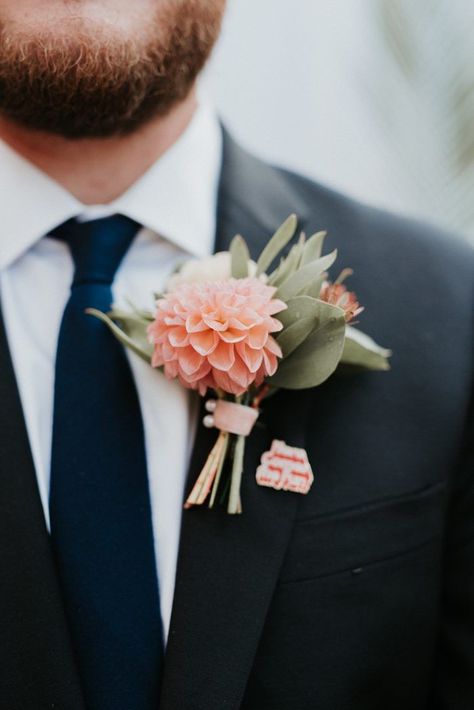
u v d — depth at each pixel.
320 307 0.50
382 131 1.33
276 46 1.47
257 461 0.55
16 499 0.53
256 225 0.61
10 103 0.55
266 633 0.55
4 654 0.52
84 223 0.59
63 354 0.56
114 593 0.53
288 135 1.49
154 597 0.53
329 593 0.56
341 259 0.63
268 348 0.50
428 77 1.28
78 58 0.52
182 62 0.56
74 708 0.51
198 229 0.60
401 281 0.63
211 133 0.63
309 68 1.48
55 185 0.59
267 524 0.55
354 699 0.56
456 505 0.61
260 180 0.64
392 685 0.58
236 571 0.54
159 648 0.53
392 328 0.61
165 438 0.56
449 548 0.62
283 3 1.46
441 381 0.61
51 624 0.52
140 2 0.53
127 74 0.54
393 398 0.60
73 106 0.55
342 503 0.57
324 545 0.56
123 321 0.55
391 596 0.57
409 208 1.31
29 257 0.59
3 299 0.58
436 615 0.60
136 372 0.57
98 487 0.54
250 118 1.49
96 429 0.55
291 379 0.52
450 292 0.64
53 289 0.59
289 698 0.55
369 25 1.33
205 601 0.53
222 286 0.51
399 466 0.58
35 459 0.55
